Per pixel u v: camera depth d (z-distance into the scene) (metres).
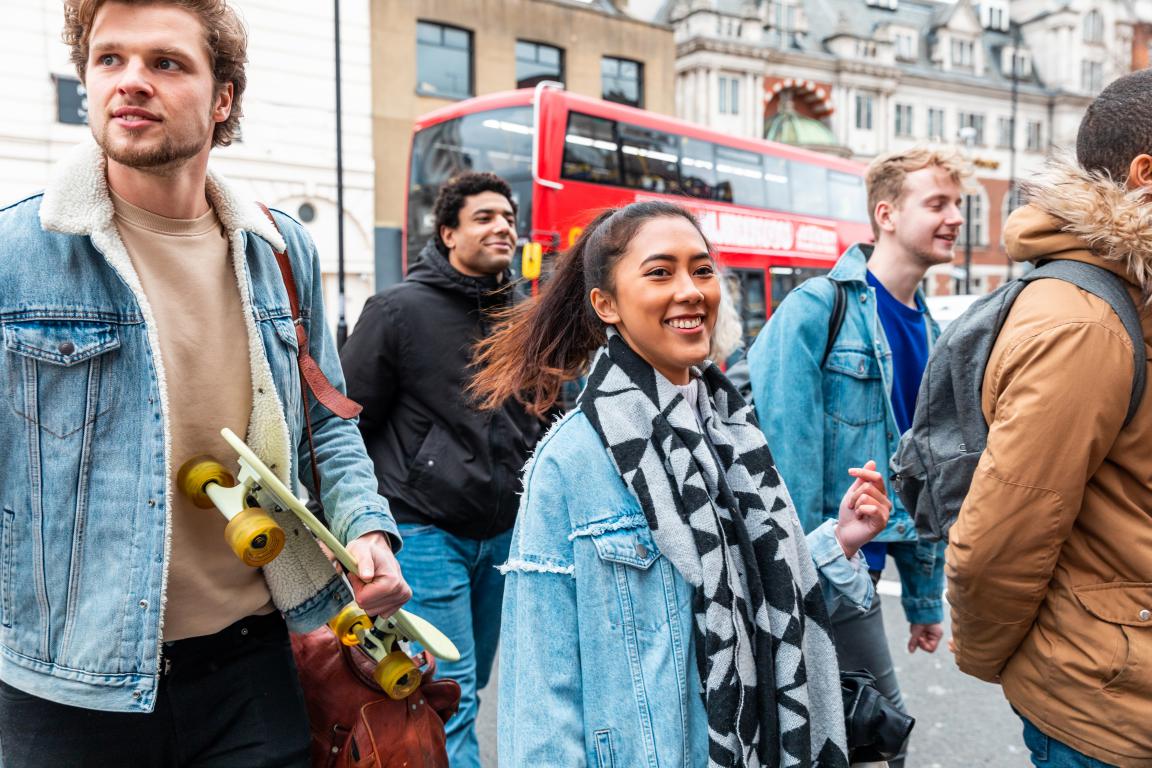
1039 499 1.48
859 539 1.85
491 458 2.84
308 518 1.51
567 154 10.50
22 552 1.50
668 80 24.64
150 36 1.46
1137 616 1.51
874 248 2.85
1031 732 1.65
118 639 1.51
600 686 1.44
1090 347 1.47
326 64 17.80
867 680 1.75
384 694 1.77
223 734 1.68
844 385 2.55
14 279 1.48
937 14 48.69
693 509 1.47
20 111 14.48
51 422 1.49
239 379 1.69
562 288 1.79
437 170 11.77
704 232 1.60
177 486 1.60
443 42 20.47
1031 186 1.66
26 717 1.55
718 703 1.41
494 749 3.56
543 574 1.48
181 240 1.63
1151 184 1.57
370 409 2.90
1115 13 52.47
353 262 18.42
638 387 1.53
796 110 42.97
